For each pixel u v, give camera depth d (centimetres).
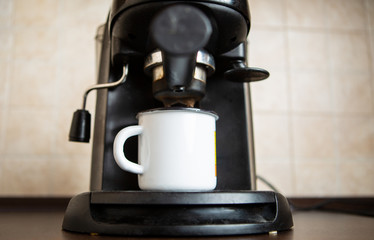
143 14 38
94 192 39
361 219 60
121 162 40
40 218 63
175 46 29
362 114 99
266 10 101
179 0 36
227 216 38
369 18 104
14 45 93
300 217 64
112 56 45
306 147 96
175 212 37
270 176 93
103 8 96
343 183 95
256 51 99
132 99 50
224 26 40
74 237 36
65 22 95
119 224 36
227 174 50
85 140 51
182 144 40
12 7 94
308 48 100
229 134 51
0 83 91
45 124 90
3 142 89
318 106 98
